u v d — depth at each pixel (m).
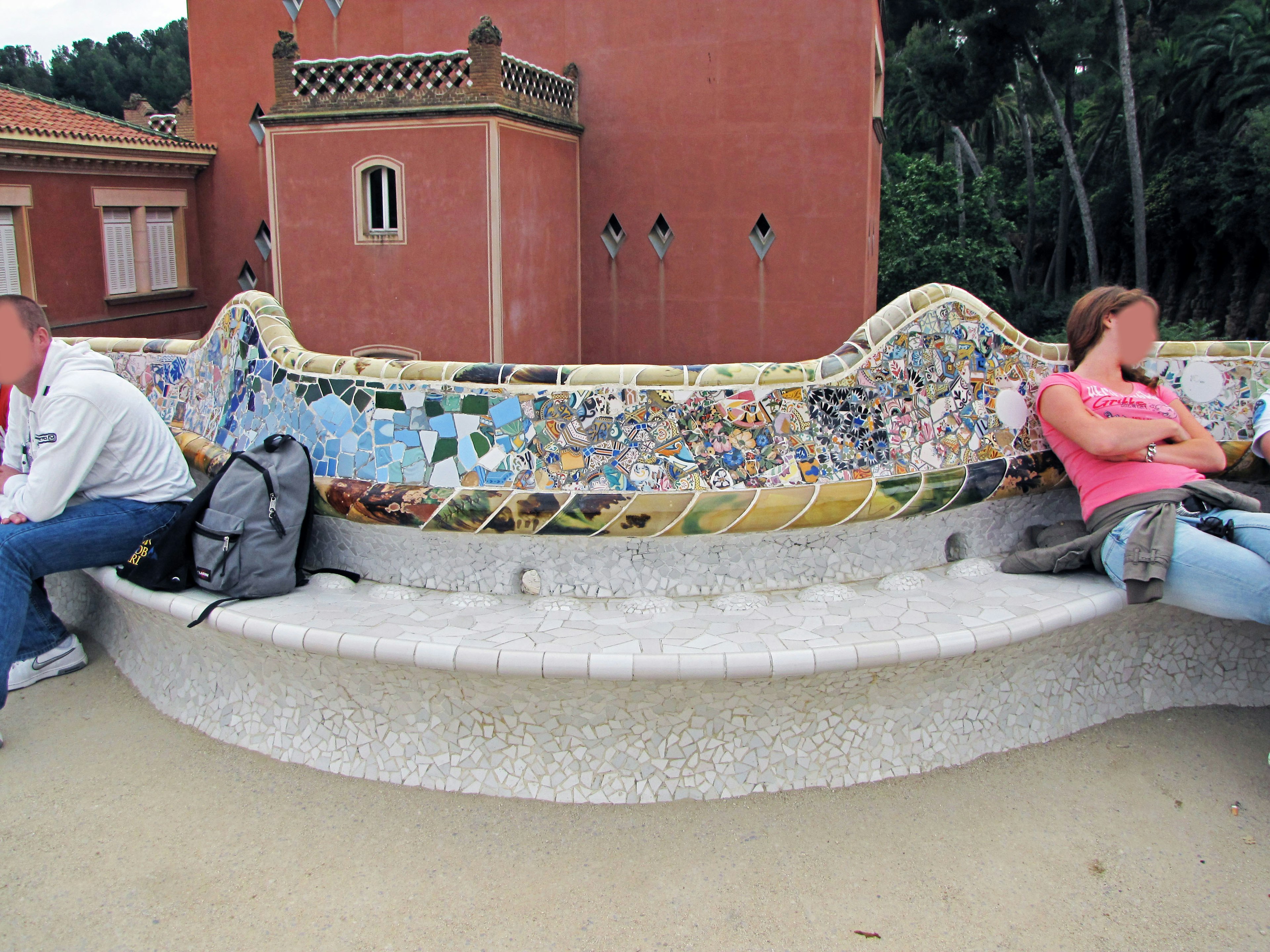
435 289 14.09
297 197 14.51
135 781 4.00
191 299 19.48
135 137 17.86
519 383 4.24
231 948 3.10
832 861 3.50
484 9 15.90
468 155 13.51
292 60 14.20
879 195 17.34
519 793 3.86
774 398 4.26
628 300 16.06
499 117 13.34
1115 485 4.26
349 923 3.21
